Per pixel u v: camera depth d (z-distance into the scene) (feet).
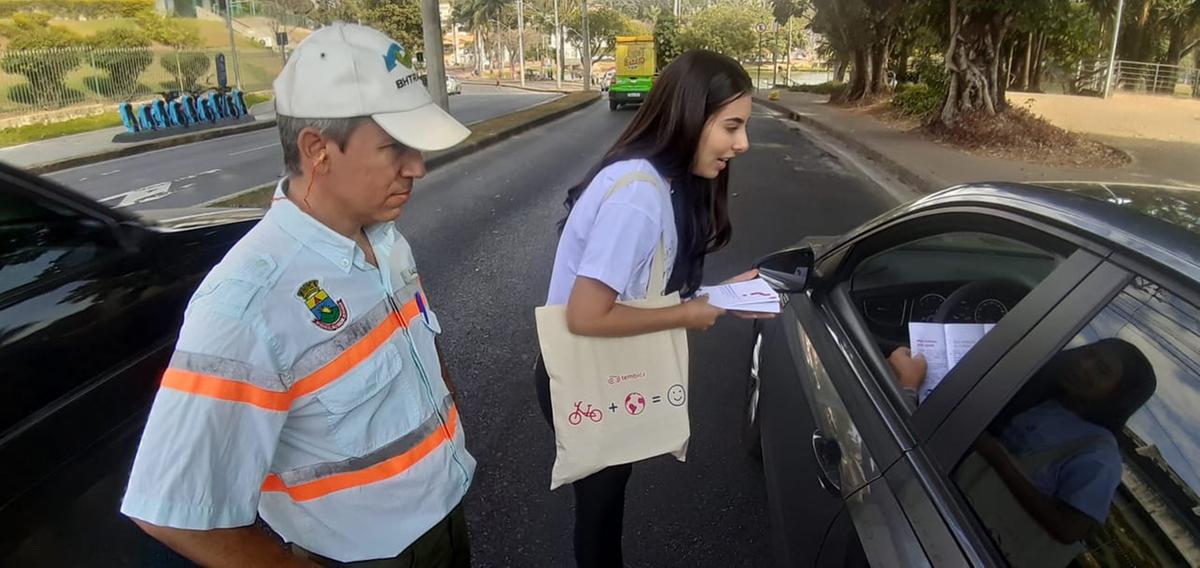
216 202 28.07
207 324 3.61
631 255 5.40
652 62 93.15
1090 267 4.97
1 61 67.51
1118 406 4.41
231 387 3.62
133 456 6.37
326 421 4.11
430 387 4.78
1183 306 4.22
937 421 5.41
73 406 5.80
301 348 3.89
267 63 113.39
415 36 172.04
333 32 3.97
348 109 3.84
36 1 90.33
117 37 88.84
